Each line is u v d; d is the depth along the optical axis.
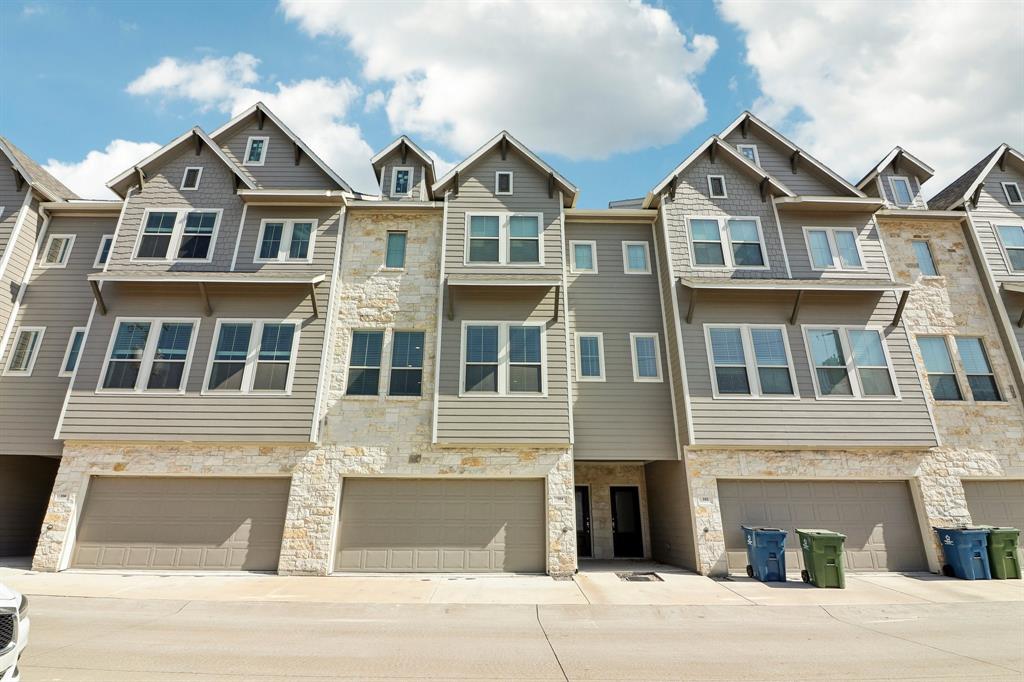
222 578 10.59
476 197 13.86
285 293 12.86
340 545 11.41
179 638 6.73
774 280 12.67
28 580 10.02
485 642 6.70
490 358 12.35
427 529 11.55
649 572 11.59
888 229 14.53
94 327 12.41
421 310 13.25
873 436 11.97
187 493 11.67
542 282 12.56
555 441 11.72
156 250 13.17
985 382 13.25
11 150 14.20
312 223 13.67
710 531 11.46
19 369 13.21
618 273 14.16
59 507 11.31
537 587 10.05
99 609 8.23
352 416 12.16
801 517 11.86
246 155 14.72
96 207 14.59
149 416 11.77
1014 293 13.66
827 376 12.45
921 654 6.29
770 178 13.88
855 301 13.12
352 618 7.85
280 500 11.68
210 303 12.70
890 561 11.67
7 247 13.52
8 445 12.54
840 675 5.58
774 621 7.82
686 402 12.15
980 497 12.38
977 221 14.44
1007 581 10.64
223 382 12.09
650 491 14.52
